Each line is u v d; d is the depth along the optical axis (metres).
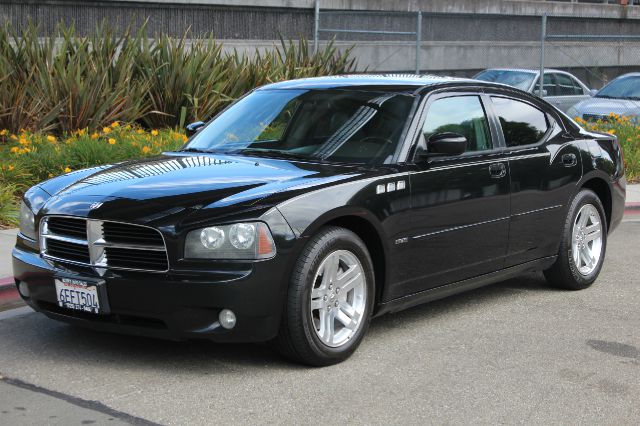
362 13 19.00
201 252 5.29
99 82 13.12
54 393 5.20
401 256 6.14
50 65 13.38
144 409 4.98
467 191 6.61
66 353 5.93
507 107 7.34
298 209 5.47
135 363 5.75
